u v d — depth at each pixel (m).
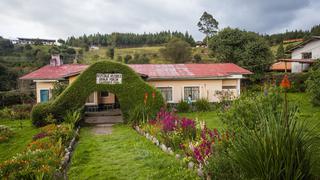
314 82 22.16
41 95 26.02
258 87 34.06
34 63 48.47
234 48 42.09
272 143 5.11
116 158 11.00
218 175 6.77
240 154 5.50
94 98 25.22
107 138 15.28
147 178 8.52
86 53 75.62
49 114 19.77
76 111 19.31
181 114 23.50
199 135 11.72
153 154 11.08
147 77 24.70
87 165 10.22
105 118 22.58
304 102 24.19
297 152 4.96
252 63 39.72
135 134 16.16
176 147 11.30
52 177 7.70
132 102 20.62
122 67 20.78
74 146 13.72
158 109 20.44
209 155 8.05
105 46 95.94
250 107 9.33
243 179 5.55
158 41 100.06
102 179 8.66
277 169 5.00
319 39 38.94
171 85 26.22
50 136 13.67
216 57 43.53
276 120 5.72
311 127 5.57
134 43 100.12
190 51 64.88
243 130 6.23
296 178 4.90
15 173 7.45
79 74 22.06
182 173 8.53
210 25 87.50
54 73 26.95
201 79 26.39
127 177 8.77
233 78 26.77
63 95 20.09
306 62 36.47
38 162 8.47
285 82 5.37
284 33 92.94
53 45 70.94
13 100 29.73
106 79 20.61
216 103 25.31
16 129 19.75
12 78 38.53
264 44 40.34
